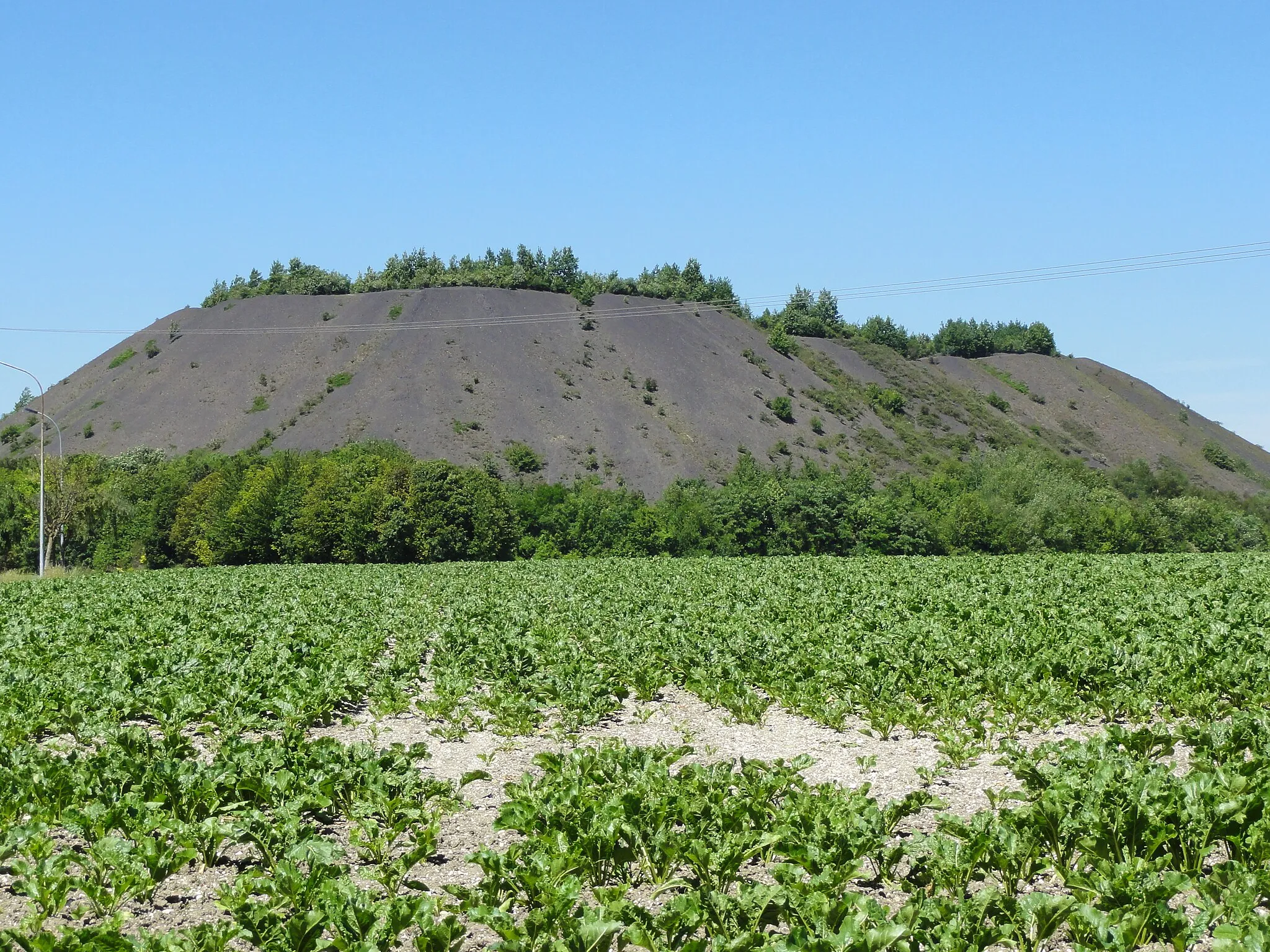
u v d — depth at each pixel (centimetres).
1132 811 926
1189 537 9319
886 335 17325
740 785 1132
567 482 10669
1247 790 1020
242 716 1537
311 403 12356
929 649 2031
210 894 962
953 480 10025
